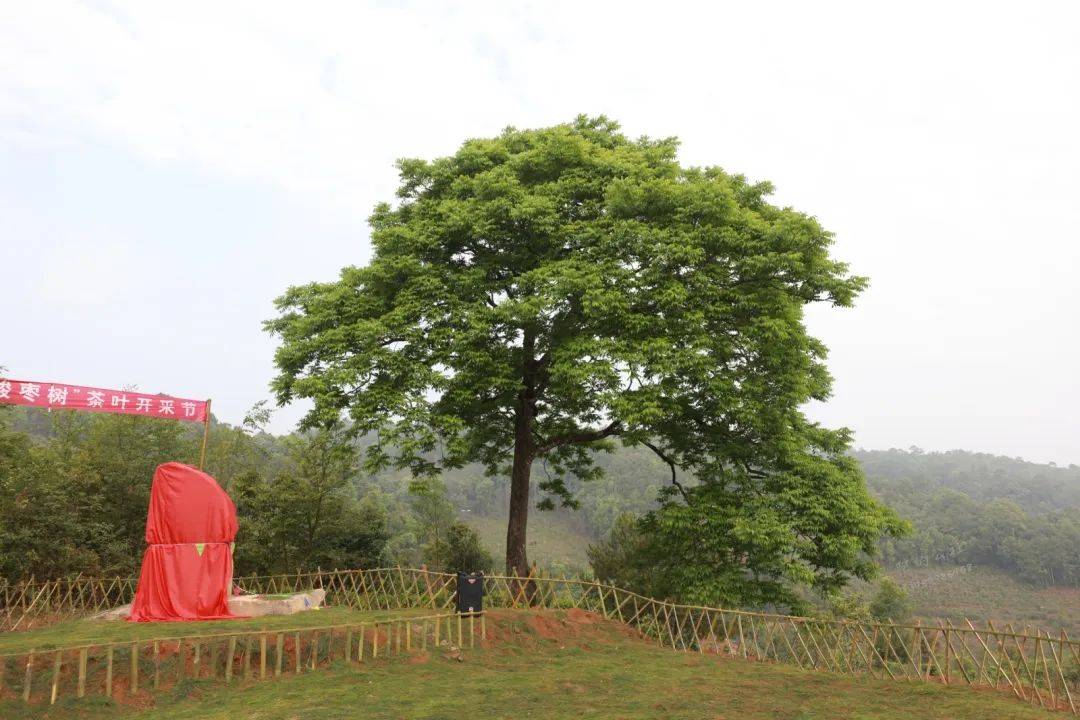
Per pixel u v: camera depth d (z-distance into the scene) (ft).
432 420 56.29
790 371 58.85
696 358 53.11
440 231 60.49
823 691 36.76
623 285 55.88
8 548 69.51
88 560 73.56
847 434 63.87
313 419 61.36
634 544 78.28
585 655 45.70
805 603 55.72
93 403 50.37
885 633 42.98
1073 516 407.03
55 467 76.84
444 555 97.14
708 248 58.18
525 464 67.36
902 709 32.91
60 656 32.01
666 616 52.42
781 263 54.60
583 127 74.90
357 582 81.10
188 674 34.91
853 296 58.54
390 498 215.10
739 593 53.83
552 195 62.54
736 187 66.85
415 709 31.65
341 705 32.01
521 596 55.98
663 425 64.49
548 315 59.41
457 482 390.01
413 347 59.11
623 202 58.34
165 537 47.50
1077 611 302.25
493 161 68.59
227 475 94.94
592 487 377.91
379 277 61.21
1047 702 34.14
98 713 30.91
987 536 376.48
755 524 51.96
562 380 58.44
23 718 29.73
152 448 87.81
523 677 38.68
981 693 36.09
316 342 58.95
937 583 350.64
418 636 43.50
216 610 47.83
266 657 37.93
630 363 53.11
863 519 54.03
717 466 59.62
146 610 46.37
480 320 57.21
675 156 69.51
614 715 31.14
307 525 87.86
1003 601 321.11
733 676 40.40
